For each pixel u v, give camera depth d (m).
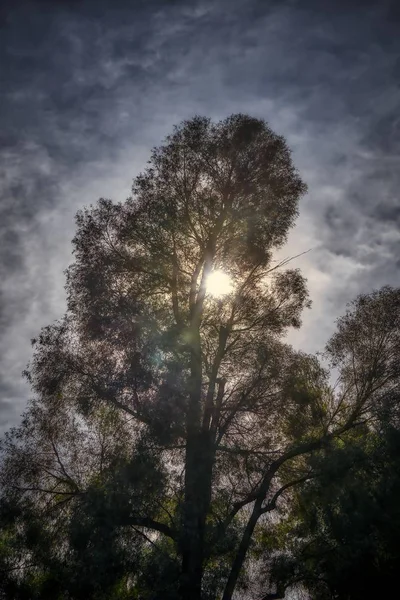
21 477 30.34
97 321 31.45
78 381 31.36
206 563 28.81
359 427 31.44
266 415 31.45
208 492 29.28
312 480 29.84
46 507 30.09
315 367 32.22
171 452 30.17
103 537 27.16
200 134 35.09
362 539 28.20
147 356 30.39
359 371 32.50
